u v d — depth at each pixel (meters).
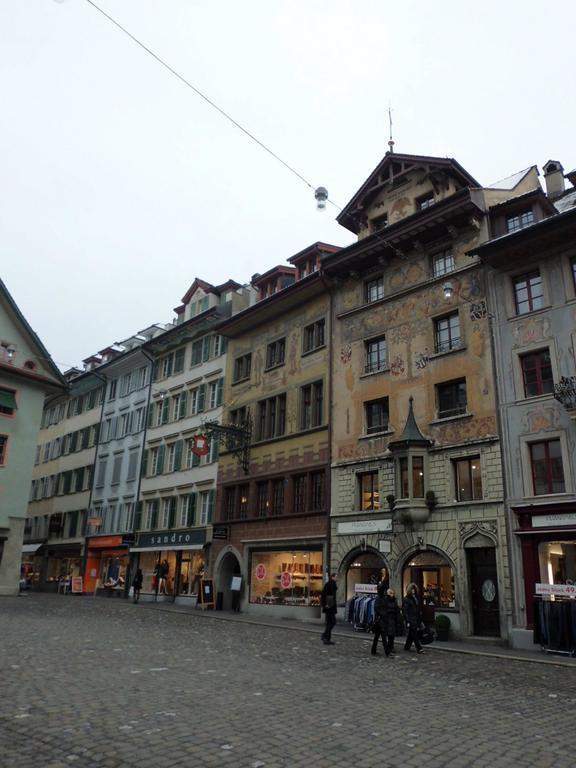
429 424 24.08
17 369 36.00
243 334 35.72
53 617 21.50
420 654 16.12
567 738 7.59
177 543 35.72
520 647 19.14
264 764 6.09
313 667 12.67
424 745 7.00
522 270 22.72
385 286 27.66
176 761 6.07
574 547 18.98
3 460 34.91
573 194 25.83
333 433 27.88
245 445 32.34
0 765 5.74
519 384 21.73
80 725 7.19
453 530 22.06
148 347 43.53
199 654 13.78
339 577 25.55
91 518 41.06
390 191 28.98
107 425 46.97
